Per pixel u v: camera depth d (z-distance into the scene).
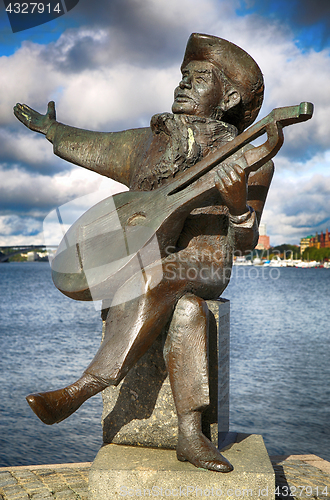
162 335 3.24
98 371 2.87
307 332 16.08
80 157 4.02
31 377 8.70
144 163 3.54
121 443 3.36
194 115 3.49
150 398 3.33
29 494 3.43
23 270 99.62
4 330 15.28
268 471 2.83
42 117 4.28
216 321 3.33
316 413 6.88
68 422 6.53
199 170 3.03
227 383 3.79
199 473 2.81
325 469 4.05
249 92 3.60
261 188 3.47
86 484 3.62
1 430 6.15
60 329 15.61
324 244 119.62
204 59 3.60
